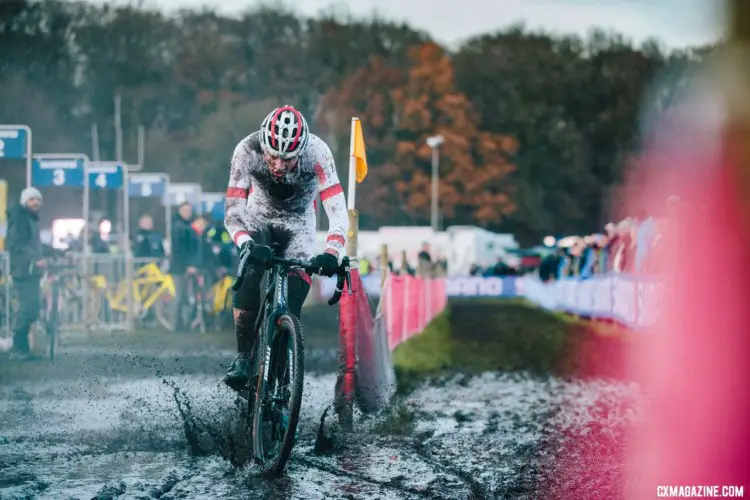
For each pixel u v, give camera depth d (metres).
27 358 13.66
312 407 9.11
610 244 25.48
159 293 21.08
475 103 93.75
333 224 6.73
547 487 6.05
